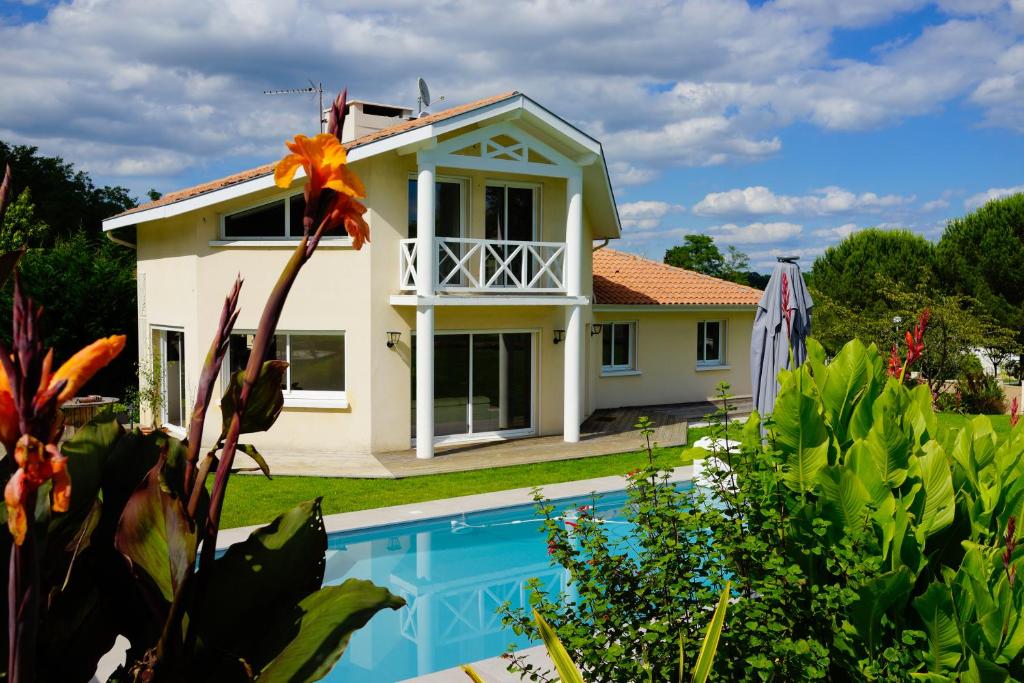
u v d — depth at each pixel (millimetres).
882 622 3945
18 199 23781
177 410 17891
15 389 1275
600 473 14094
